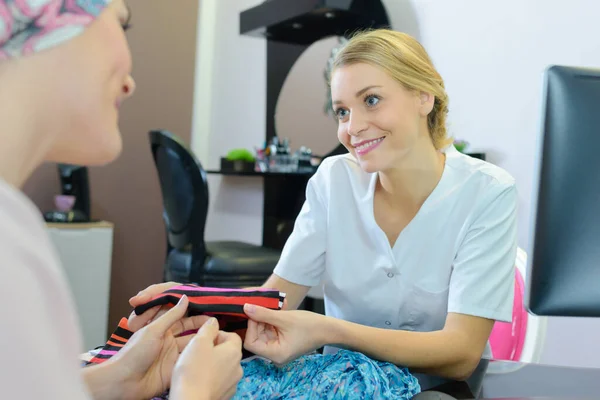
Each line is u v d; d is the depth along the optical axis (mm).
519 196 2230
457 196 1133
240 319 837
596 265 740
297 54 3197
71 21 393
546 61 2148
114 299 3479
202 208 2348
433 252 1145
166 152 2396
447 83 2527
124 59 454
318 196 1278
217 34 3871
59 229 2799
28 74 389
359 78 1020
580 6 2049
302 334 833
